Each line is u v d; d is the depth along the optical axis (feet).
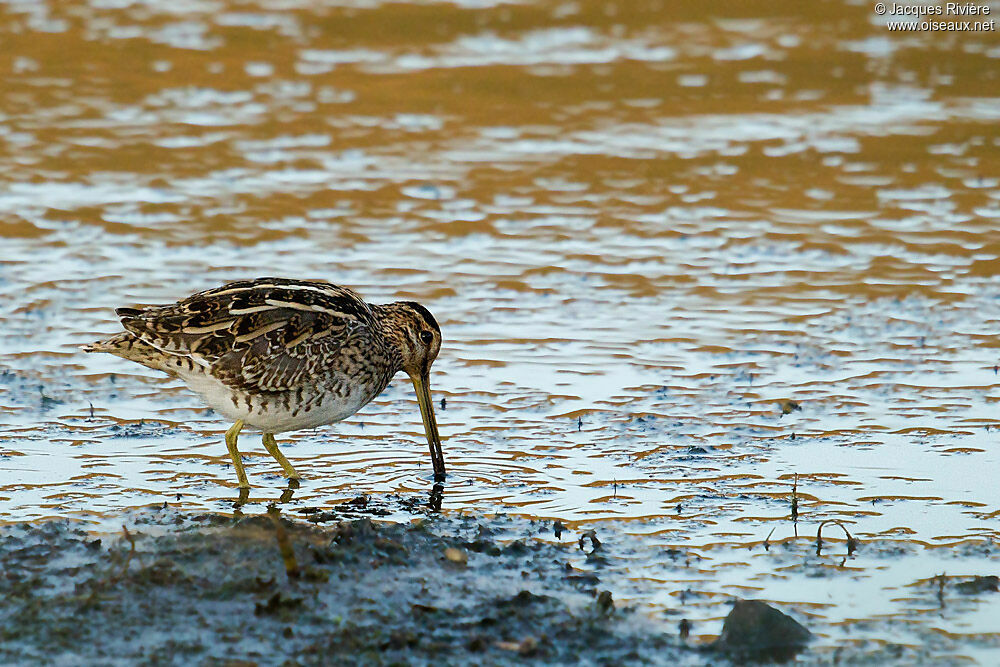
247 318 35.19
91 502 33.94
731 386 42.70
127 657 25.34
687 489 35.19
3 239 54.80
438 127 68.80
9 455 36.94
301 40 82.38
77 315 47.93
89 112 69.87
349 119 69.77
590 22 86.74
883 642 26.91
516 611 27.68
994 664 26.07
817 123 69.21
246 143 66.39
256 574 29.04
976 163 63.87
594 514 33.60
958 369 43.70
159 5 89.35
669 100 72.59
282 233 56.08
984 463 36.65
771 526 32.86
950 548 31.50
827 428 39.27
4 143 65.26
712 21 87.25
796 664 26.08
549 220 58.13
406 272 52.49
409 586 28.78
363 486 35.58
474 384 43.11
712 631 27.37
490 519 33.19
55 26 84.07
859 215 58.29
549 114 70.54
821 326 47.73
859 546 31.55
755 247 55.36
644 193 60.90
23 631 26.16
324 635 26.35
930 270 52.70
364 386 37.06
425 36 83.51
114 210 58.13
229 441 36.09
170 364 35.47
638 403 41.45
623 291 51.13
